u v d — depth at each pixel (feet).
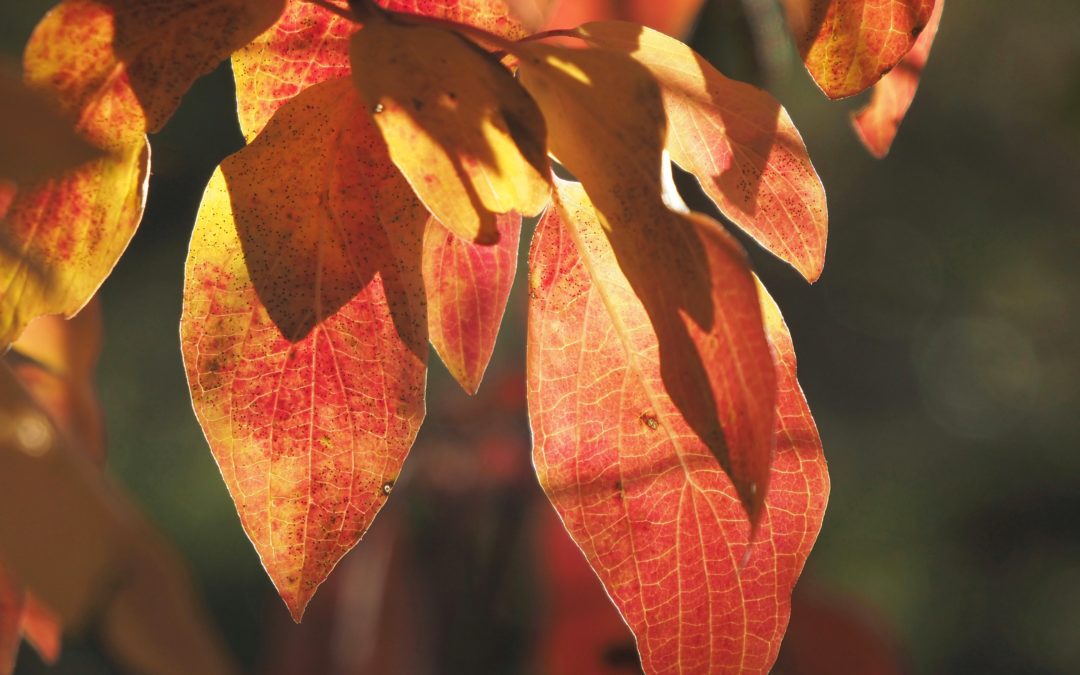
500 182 0.93
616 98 0.95
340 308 0.99
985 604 7.14
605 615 1.54
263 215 0.98
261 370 0.99
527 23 0.98
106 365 5.39
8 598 1.11
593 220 1.01
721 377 0.92
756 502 0.91
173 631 1.08
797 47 1.06
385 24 0.95
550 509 1.73
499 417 2.10
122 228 0.98
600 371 1.02
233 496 0.99
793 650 1.62
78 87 0.97
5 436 1.05
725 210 1.02
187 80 0.98
